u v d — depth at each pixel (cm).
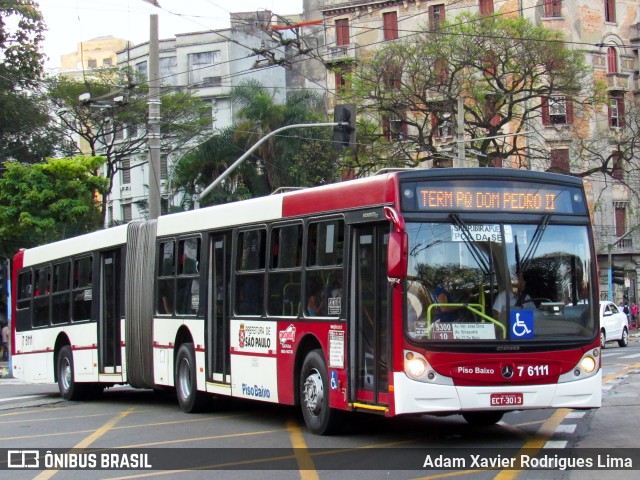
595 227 5844
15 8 4259
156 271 1773
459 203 1138
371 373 1175
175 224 1723
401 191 1128
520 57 4450
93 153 5475
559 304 1146
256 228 1463
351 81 4678
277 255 1402
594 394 1148
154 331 1767
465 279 1120
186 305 1659
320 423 1275
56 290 2153
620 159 5084
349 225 1223
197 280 1622
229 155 4569
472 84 4525
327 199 1284
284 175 4538
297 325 1329
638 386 1927
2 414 1823
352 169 4641
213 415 1612
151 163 2459
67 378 2075
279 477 990
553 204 1172
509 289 1129
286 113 4584
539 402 1120
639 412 1469
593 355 1152
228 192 4569
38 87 4738
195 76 6531
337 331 1234
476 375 1102
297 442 1228
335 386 1236
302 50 3406
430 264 1116
